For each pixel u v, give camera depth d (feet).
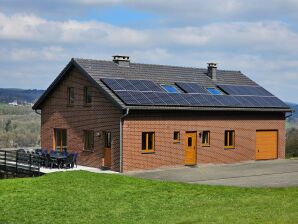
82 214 56.90
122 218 54.44
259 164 113.29
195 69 127.54
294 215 50.06
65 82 112.78
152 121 100.37
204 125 109.29
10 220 54.80
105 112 100.48
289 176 90.22
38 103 119.85
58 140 116.37
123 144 96.02
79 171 87.30
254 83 134.92
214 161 111.04
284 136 126.21
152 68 117.80
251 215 51.11
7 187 72.84
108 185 74.18
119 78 106.52
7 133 262.26
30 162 97.35
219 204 59.52
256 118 119.75
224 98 115.03
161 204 61.26
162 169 101.76
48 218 55.31
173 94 106.63
